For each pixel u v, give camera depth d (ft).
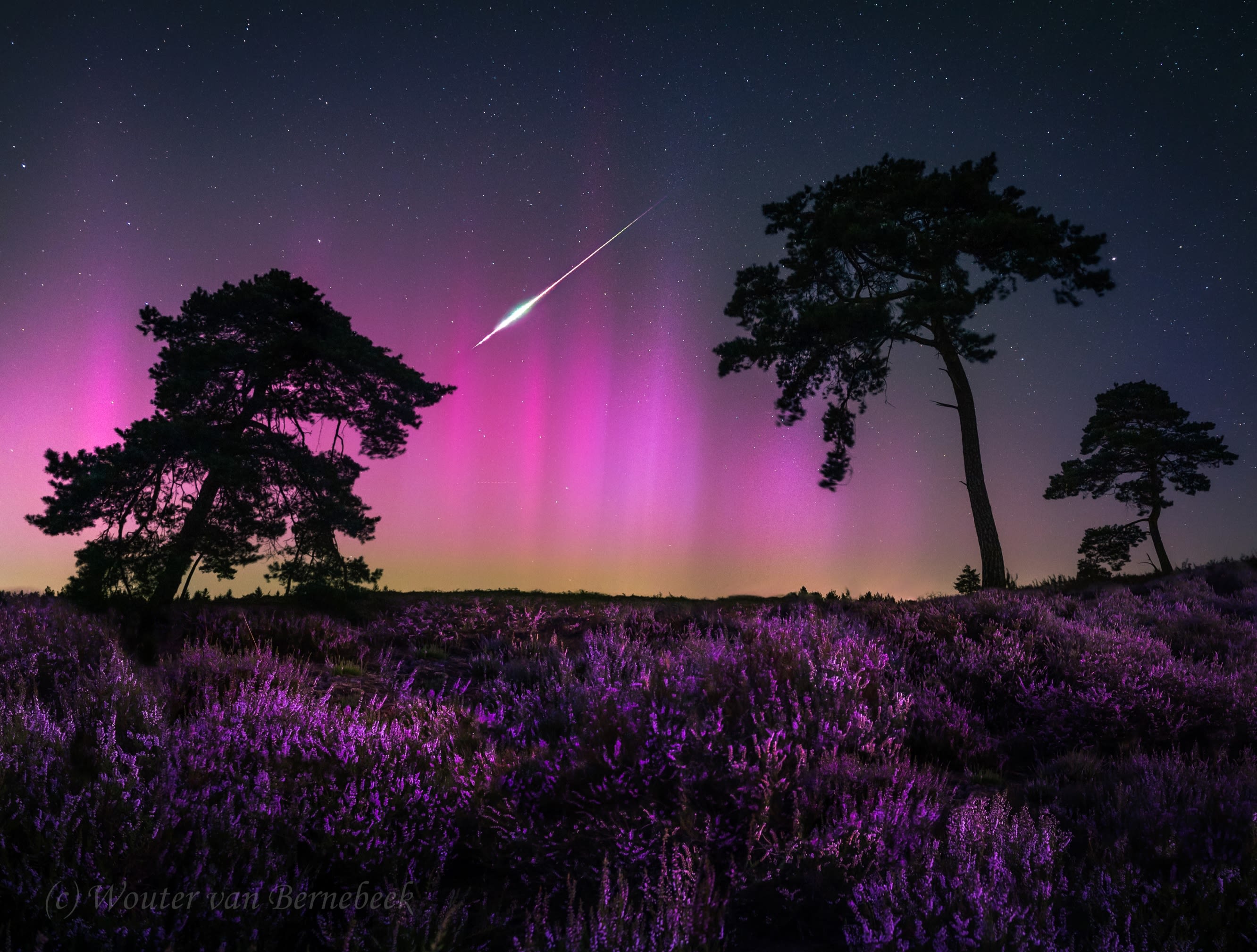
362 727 18.33
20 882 10.54
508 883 13.25
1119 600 46.68
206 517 45.70
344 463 52.01
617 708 18.94
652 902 11.92
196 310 50.57
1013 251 69.00
